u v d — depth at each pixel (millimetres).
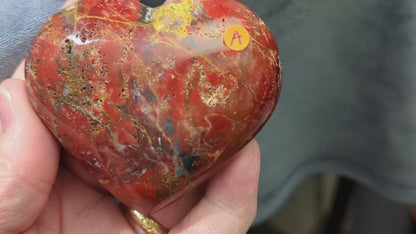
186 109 110
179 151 113
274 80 117
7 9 146
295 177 184
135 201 122
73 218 141
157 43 111
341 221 217
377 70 153
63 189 142
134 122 112
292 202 224
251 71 112
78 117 113
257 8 145
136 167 116
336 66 159
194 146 113
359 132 171
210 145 113
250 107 113
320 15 147
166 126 111
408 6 138
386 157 167
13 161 113
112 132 113
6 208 113
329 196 222
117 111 112
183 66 110
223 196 139
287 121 168
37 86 112
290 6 145
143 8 118
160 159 114
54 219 138
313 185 224
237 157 137
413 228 202
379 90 156
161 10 116
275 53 119
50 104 113
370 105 162
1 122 119
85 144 116
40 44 112
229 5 117
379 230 201
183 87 110
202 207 140
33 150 116
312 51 156
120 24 112
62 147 131
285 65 156
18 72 133
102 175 120
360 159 177
